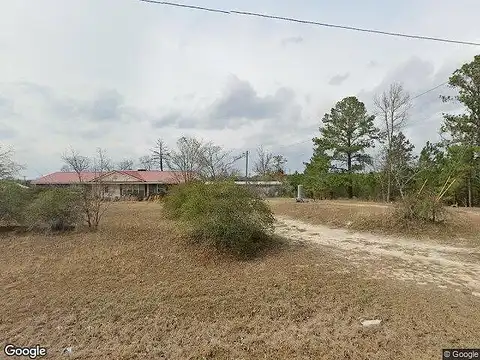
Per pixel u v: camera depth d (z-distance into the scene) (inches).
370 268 287.1
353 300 213.0
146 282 251.6
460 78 828.6
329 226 538.6
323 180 1220.5
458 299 212.8
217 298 218.7
